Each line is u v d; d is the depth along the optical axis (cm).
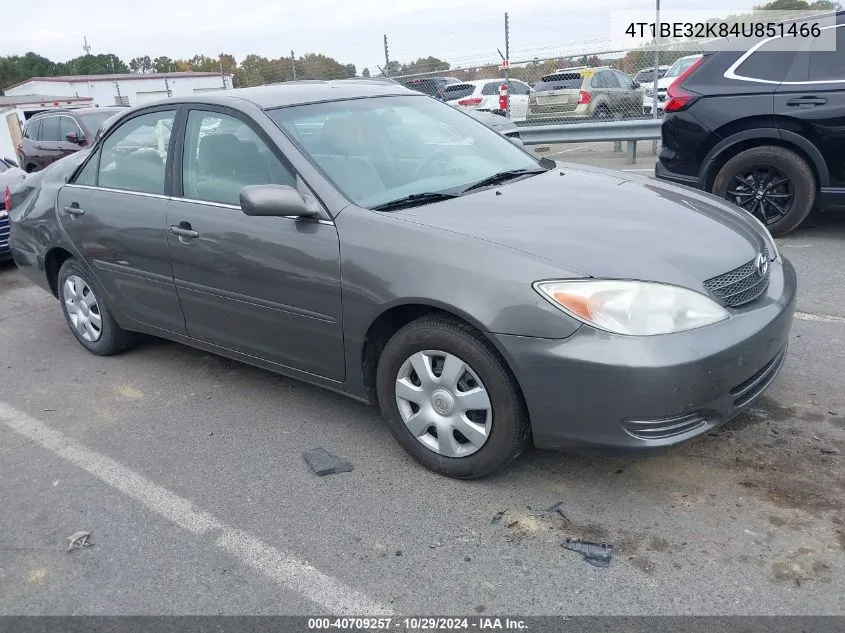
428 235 297
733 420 342
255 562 274
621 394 261
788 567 249
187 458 353
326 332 333
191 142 391
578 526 279
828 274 534
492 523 285
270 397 413
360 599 252
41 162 1374
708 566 253
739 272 292
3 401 436
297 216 328
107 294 457
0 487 340
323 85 421
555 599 245
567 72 1312
